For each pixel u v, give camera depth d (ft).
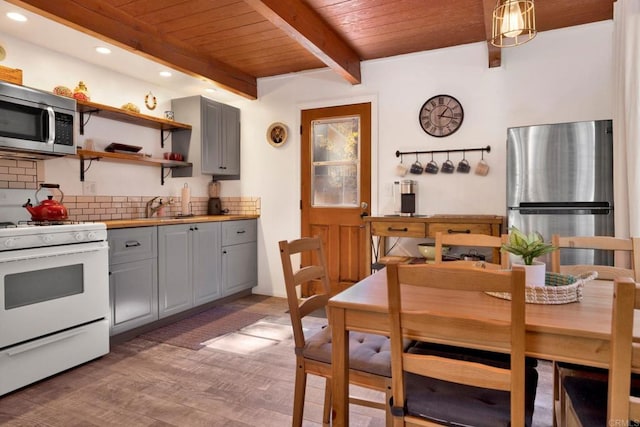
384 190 11.99
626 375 2.97
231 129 13.84
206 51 11.37
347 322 4.36
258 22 9.52
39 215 8.42
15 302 6.84
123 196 11.51
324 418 5.88
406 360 3.76
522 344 3.26
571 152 8.45
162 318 10.40
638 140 7.30
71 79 10.16
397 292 3.65
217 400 6.64
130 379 7.40
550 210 8.57
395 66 11.83
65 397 6.71
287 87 13.47
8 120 7.75
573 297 4.18
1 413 6.19
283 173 13.58
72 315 7.75
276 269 13.78
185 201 12.75
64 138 8.76
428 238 11.12
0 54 8.59
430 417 3.85
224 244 12.57
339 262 12.76
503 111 10.58
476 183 10.86
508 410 3.73
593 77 9.70
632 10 7.42
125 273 9.29
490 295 4.54
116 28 8.87
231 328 10.35
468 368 3.51
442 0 8.60
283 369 7.86
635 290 2.89
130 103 11.26
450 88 11.16
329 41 9.96
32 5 7.26
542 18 9.42
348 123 12.57
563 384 4.42
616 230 7.95
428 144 11.43
